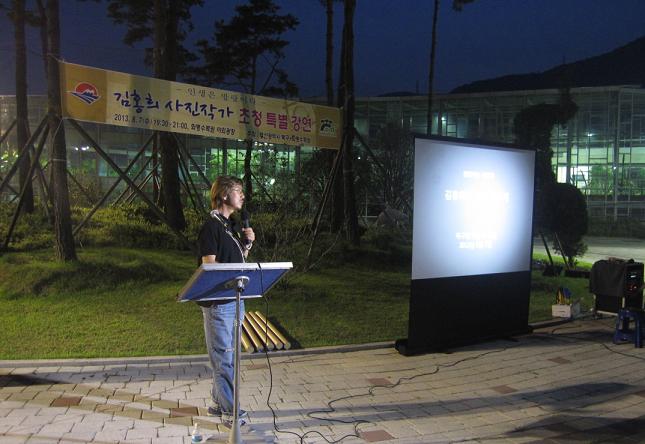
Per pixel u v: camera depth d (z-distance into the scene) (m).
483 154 7.11
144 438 3.93
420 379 5.72
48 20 9.14
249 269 3.61
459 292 7.02
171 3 12.84
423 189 6.55
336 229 14.21
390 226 16.36
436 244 6.73
